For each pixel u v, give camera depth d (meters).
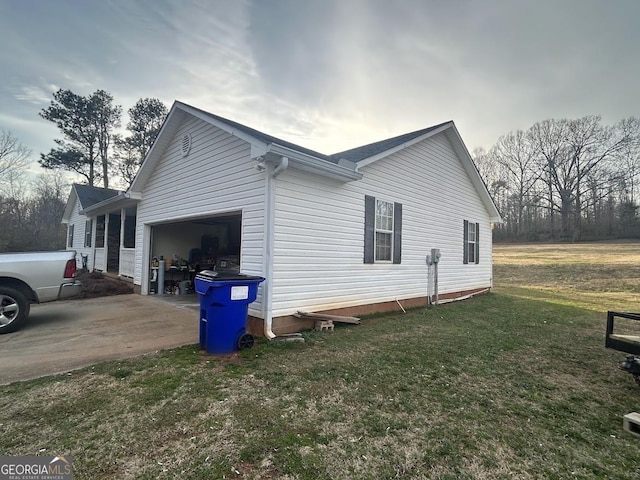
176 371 3.85
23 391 3.27
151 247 9.82
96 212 12.84
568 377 4.03
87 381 3.53
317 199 6.33
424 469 2.17
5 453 2.28
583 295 13.41
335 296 6.70
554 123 38.06
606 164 35.34
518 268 21.86
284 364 4.18
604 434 2.70
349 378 3.76
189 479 2.03
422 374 3.97
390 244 8.21
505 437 2.61
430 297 9.62
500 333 6.25
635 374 3.65
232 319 4.56
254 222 5.84
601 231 34.91
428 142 9.62
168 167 8.75
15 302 5.56
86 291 9.20
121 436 2.49
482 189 12.05
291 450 2.34
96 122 25.42
